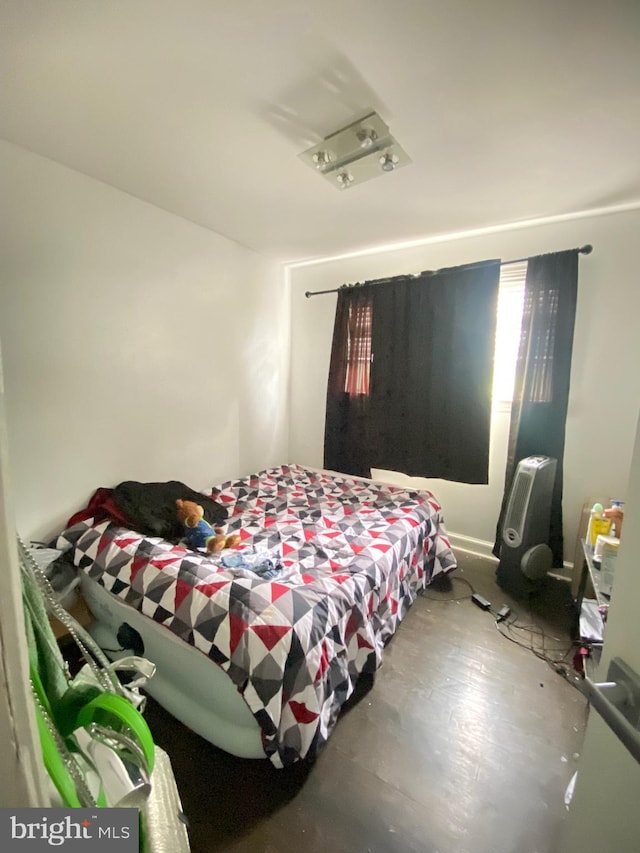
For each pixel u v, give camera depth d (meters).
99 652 0.62
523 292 2.45
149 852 0.53
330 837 1.04
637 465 0.48
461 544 2.78
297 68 1.14
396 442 2.81
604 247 2.17
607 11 0.93
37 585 0.57
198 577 1.40
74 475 1.94
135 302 2.12
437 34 1.01
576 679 1.60
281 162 1.68
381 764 1.24
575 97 1.23
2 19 0.97
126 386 2.13
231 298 2.74
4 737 0.35
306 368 3.39
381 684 1.56
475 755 1.28
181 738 1.33
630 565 0.48
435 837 1.05
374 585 1.63
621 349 2.17
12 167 1.58
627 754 0.49
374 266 2.96
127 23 0.99
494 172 1.72
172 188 1.94
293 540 1.95
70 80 1.20
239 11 0.95
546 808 1.12
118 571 1.54
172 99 1.29
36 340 1.74
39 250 1.70
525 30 0.99
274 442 3.37
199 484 2.67
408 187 1.88
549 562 2.24
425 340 2.62
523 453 2.38
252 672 1.14
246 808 1.11
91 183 1.85
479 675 1.62
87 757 0.53
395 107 1.30
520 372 2.36
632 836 0.47
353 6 0.93
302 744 1.16
